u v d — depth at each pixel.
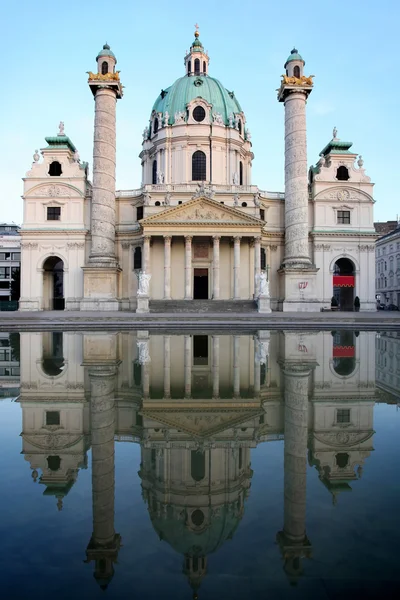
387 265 80.38
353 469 5.43
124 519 4.23
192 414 7.96
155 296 53.38
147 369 12.62
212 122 59.28
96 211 49.88
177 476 5.21
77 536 3.93
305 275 49.28
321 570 3.38
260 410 8.21
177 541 3.84
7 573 3.37
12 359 14.67
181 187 54.88
